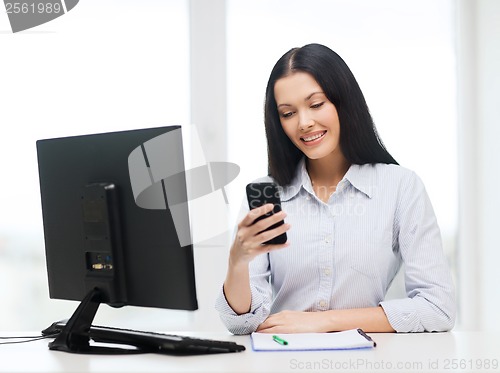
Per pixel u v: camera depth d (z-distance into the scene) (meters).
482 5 2.66
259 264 1.71
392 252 1.71
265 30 2.68
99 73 2.63
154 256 1.24
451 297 1.56
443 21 2.70
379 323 1.48
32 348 1.33
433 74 2.70
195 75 2.66
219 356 1.19
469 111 2.68
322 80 1.64
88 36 2.63
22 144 2.60
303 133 1.66
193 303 1.21
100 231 1.28
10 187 2.59
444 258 1.64
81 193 1.30
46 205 1.41
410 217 1.67
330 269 1.67
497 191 2.63
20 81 2.60
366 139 1.73
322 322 1.46
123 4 2.65
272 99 1.75
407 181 1.72
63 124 2.61
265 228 1.24
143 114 2.65
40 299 2.62
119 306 1.31
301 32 2.68
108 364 1.12
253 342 1.30
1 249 2.59
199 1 2.66
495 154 2.63
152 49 2.65
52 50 2.61
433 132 2.69
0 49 2.59
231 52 2.67
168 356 1.20
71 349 1.26
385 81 2.69
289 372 1.03
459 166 2.70
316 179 1.82
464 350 1.24
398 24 2.69
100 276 1.30
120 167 1.26
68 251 1.38
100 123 2.63
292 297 1.72
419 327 1.49
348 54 2.69
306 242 1.70
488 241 2.65
